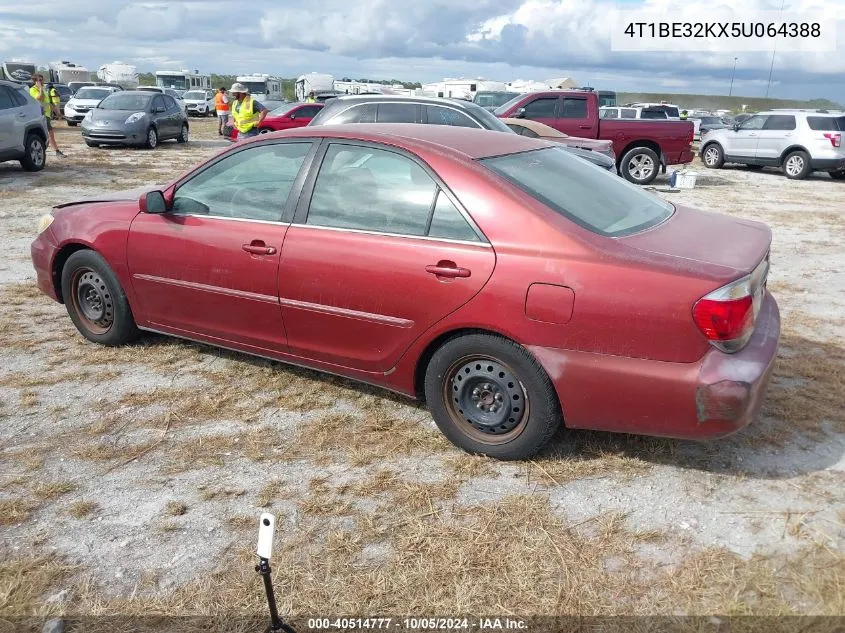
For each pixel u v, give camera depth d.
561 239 3.12
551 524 2.96
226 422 3.82
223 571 2.68
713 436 3.02
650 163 14.74
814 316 5.75
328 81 41.97
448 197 3.38
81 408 3.95
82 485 3.23
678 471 3.36
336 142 3.77
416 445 3.60
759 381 2.95
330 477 3.31
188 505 3.09
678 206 4.08
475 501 3.13
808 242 8.98
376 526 2.94
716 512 3.05
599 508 3.08
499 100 27.53
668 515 3.03
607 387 3.07
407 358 3.54
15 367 4.46
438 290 3.32
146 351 4.72
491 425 3.39
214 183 4.14
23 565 2.70
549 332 3.11
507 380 3.29
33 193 10.99
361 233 3.57
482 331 3.31
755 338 3.14
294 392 4.17
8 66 44.88
